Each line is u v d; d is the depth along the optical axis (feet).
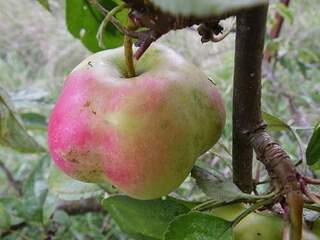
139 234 0.59
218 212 0.53
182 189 0.88
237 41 0.49
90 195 0.70
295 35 1.77
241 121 0.51
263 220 0.51
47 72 2.25
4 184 1.40
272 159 0.47
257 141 0.50
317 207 0.50
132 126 0.45
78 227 1.20
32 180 0.93
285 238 0.45
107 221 1.20
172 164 0.46
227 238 0.47
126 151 0.45
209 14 0.30
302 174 0.49
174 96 0.46
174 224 0.48
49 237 1.02
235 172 0.54
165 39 1.72
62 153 0.47
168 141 0.45
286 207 0.46
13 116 0.76
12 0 2.57
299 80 1.45
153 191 0.47
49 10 0.70
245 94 0.50
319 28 1.78
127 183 0.46
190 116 0.46
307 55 1.43
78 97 0.47
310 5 1.92
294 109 1.24
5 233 0.98
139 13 0.39
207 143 0.49
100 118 0.46
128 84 0.46
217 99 0.49
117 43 0.66
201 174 0.52
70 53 2.29
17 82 2.12
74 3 0.65
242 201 0.50
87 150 0.46
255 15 0.47
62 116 0.47
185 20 0.38
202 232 0.48
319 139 0.54
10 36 2.51
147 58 0.49
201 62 1.63
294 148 0.90
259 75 0.50
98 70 0.48
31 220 0.92
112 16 0.42
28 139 0.77
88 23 0.67
